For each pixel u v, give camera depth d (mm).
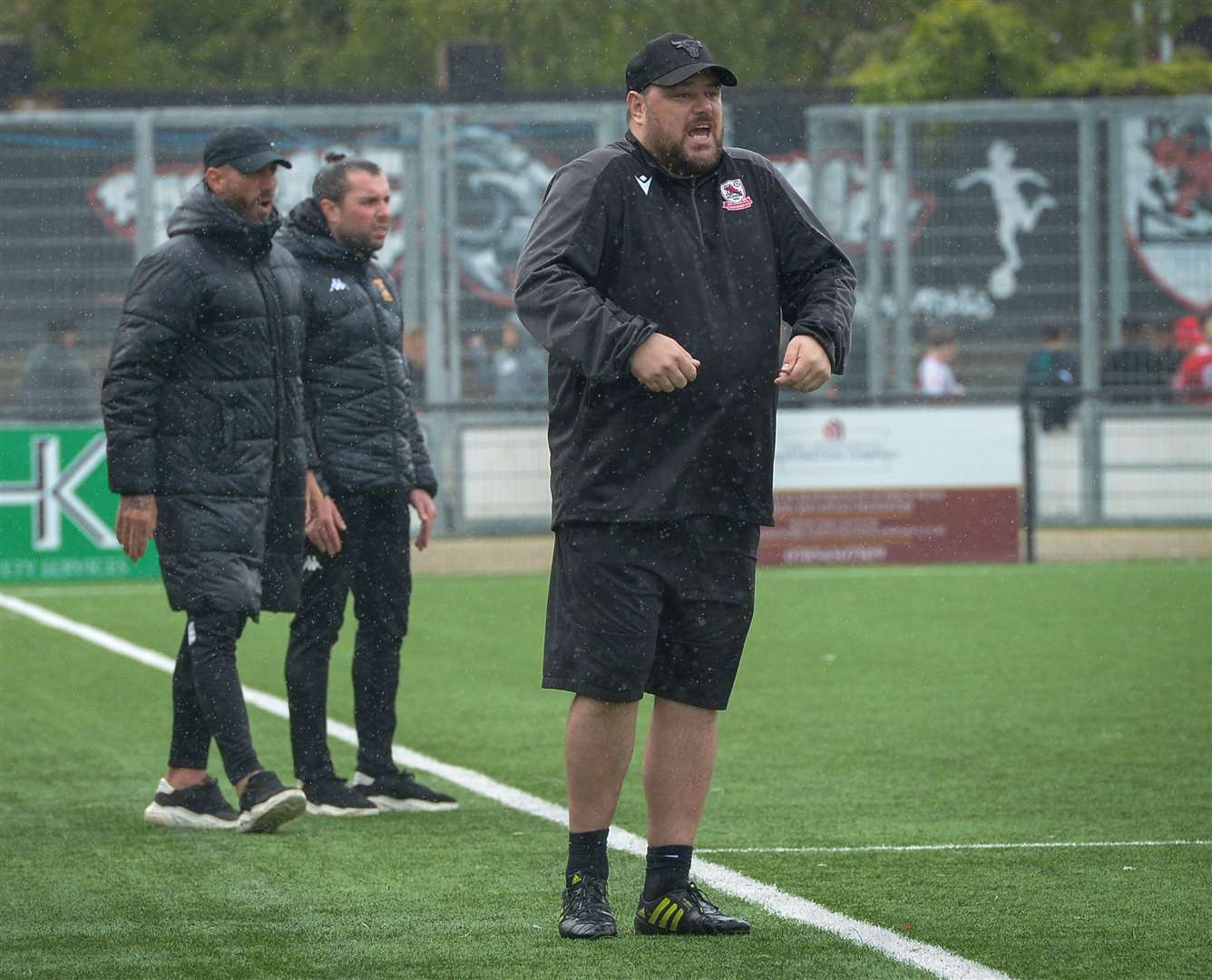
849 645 41594
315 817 23672
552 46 106562
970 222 70062
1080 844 21391
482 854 21094
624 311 16219
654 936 16828
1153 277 70562
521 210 67625
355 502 24156
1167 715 32000
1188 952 16188
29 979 15695
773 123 70000
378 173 24469
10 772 27297
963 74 99875
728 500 16656
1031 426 59781
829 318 16562
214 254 22281
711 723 17094
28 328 64500
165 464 22234
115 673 38281
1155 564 59438
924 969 15500
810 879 19391
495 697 34781
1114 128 70000
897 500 59469
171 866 20531
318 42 110438
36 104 72562
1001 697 34156
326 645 24172
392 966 15852
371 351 24359
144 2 111438
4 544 55938
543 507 61688
